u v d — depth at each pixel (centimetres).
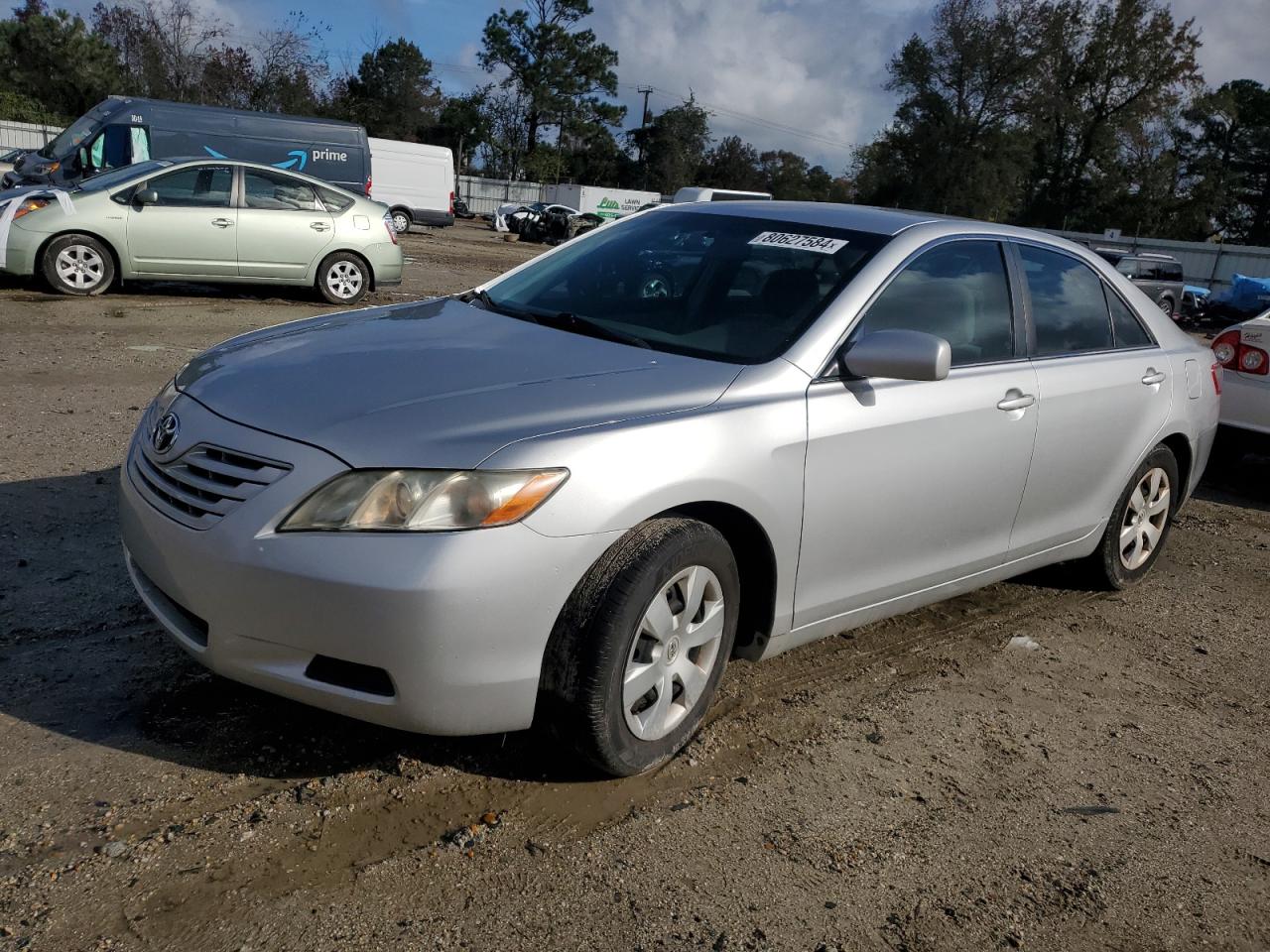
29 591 376
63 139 1897
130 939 221
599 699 269
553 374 297
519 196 6059
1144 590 506
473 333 337
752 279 355
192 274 1123
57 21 5344
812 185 9569
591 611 266
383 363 301
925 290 366
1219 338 711
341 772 285
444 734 260
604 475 264
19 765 275
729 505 294
